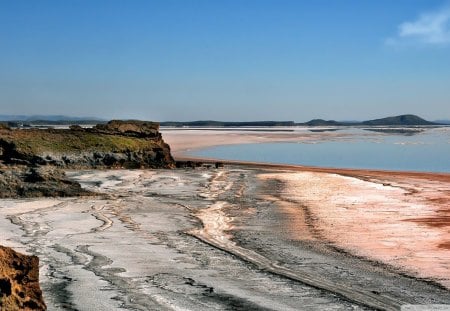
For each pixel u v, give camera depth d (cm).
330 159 7238
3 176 3622
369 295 1538
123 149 5738
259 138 13912
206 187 4119
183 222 2725
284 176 4812
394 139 13088
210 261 1917
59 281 1614
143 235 2383
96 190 3900
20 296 1170
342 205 3256
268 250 2112
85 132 5953
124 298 1462
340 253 2066
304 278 1705
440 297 1529
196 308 1392
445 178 4622
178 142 11762
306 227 2598
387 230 2508
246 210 3108
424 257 1998
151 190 3941
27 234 2372
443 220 2745
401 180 4481
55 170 3803
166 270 1778
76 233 2408
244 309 1391
